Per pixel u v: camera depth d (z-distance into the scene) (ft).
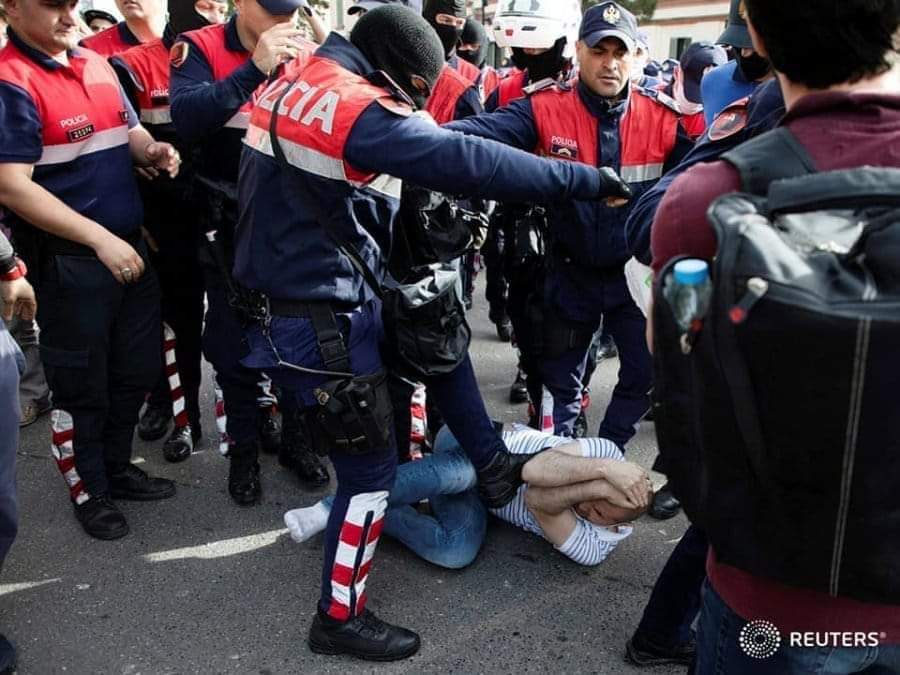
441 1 11.64
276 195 6.16
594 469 7.75
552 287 9.16
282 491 9.89
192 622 7.57
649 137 8.49
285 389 6.74
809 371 2.81
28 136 7.55
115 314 8.61
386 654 7.03
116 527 8.85
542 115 8.66
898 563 3.06
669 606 6.68
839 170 3.03
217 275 8.75
